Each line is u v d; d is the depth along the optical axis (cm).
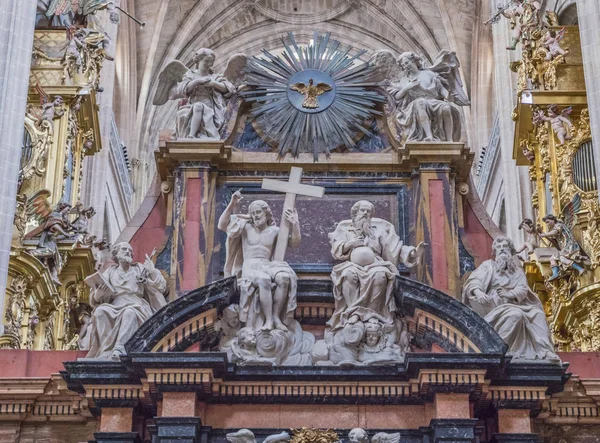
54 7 2994
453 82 1930
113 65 3756
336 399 1602
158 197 1877
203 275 1773
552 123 2600
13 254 2541
